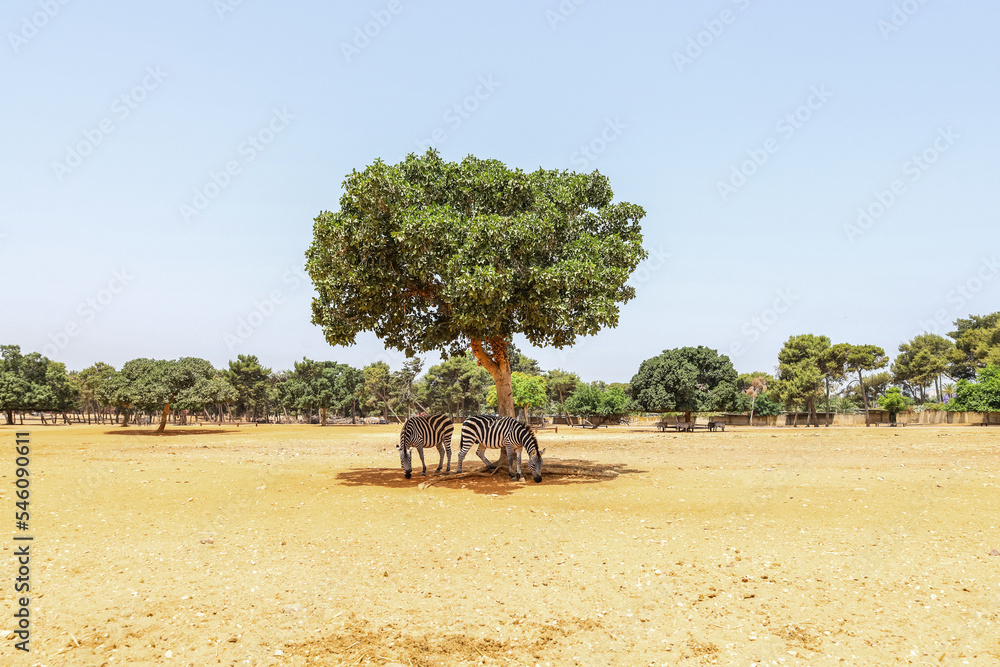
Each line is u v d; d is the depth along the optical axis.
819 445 32.97
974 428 51.75
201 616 6.58
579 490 15.70
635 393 55.06
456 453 29.19
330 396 87.19
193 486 16.44
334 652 5.75
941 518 11.22
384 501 13.93
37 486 16.25
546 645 5.96
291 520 11.89
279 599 7.15
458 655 5.73
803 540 9.82
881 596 7.15
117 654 5.63
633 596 7.28
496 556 9.10
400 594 7.39
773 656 5.66
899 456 24.86
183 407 50.47
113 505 13.57
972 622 6.34
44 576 7.97
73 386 94.38
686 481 17.30
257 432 54.47
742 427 67.44
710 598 7.19
